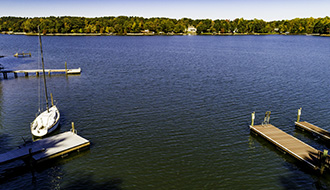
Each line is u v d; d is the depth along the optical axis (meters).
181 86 64.62
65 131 39.62
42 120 40.44
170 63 102.31
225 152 34.06
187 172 29.70
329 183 28.38
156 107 49.44
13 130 40.00
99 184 27.72
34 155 31.39
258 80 71.62
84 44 188.50
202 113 46.62
